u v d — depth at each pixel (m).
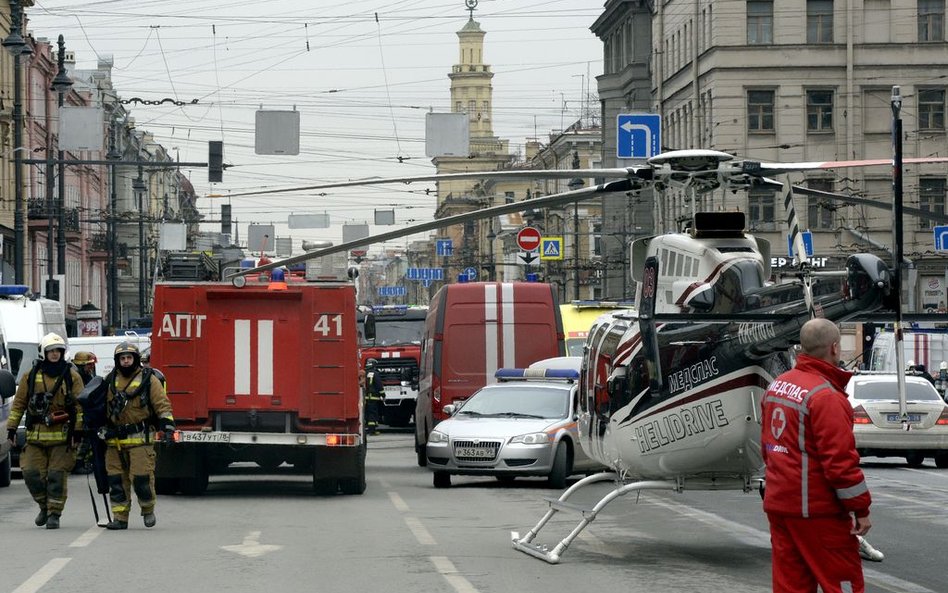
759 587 18.36
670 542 23.66
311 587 18.05
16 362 44.00
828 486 12.83
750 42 108.50
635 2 139.38
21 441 40.84
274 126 51.94
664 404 20.22
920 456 45.44
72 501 31.36
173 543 22.72
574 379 39.38
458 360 43.66
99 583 18.28
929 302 104.56
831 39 108.19
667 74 126.50
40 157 108.31
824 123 108.12
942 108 106.94
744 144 108.31
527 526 25.92
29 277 102.50
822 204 101.56
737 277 19.25
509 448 35.09
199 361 30.88
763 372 19.45
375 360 70.81
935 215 22.25
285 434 30.88
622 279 131.00
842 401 12.88
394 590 17.86
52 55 111.62
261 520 26.55
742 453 19.80
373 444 60.00
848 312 17.03
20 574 19.06
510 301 43.84
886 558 21.92
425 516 27.61
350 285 31.06
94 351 52.19
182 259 53.97
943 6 106.94
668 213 93.50
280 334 31.02
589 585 18.50
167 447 31.41
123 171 156.50
